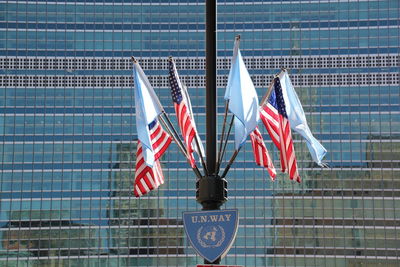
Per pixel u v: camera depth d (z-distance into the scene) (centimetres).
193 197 18988
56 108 19475
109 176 19138
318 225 18862
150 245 18800
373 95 19525
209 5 2511
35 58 19712
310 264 18700
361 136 19325
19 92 19512
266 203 19012
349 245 18762
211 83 2498
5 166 19100
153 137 3222
